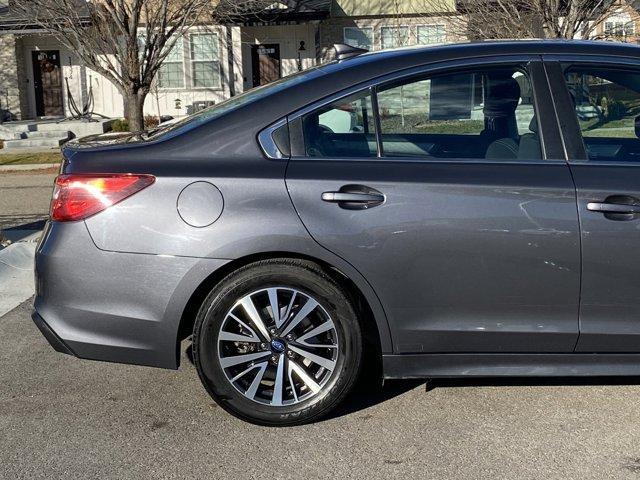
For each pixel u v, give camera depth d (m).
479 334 3.59
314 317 3.65
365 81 3.72
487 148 3.70
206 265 3.51
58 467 3.37
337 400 3.65
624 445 3.48
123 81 15.26
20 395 4.16
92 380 4.36
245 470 3.32
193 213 3.52
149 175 3.57
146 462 3.40
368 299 3.56
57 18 15.05
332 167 3.59
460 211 3.51
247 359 3.63
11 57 23.50
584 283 3.54
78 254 3.56
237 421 3.80
